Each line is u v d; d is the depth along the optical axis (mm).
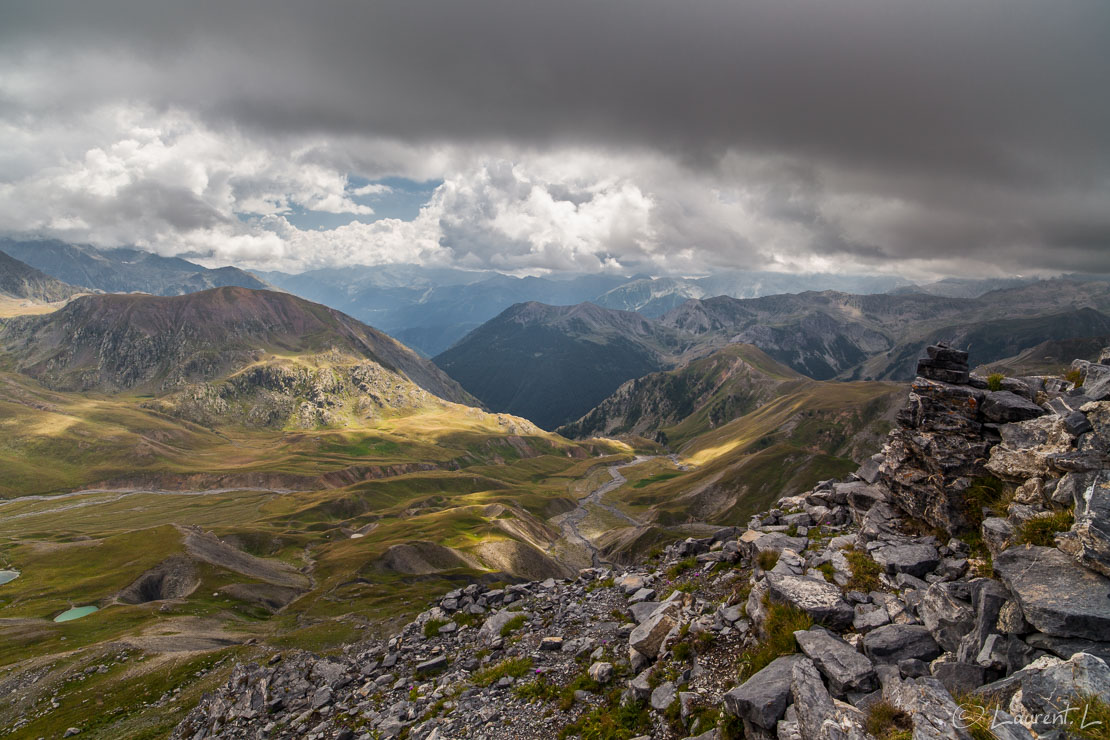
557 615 32594
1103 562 13625
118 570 141625
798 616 18266
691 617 23656
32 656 88688
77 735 54219
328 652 66625
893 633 16188
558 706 22500
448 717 24516
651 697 19641
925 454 23406
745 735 15266
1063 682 11273
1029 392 22922
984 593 15188
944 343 25578
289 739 29156
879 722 12680
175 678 63438
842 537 24469
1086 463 16359
